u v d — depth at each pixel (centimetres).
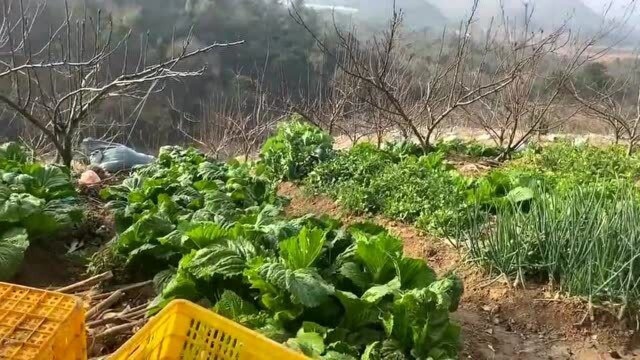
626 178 844
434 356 363
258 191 668
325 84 1377
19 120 1045
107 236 605
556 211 548
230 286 433
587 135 1333
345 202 741
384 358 363
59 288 492
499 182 740
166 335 279
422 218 665
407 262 423
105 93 695
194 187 642
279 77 1353
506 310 506
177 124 1263
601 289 492
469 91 1037
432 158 858
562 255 518
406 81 1197
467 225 632
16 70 583
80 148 935
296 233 471
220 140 1289
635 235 492
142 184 661
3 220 499
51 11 1016
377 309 393
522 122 1392
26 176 570
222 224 509
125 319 429
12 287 267
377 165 828
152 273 508
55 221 534
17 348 232
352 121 1306
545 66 1247
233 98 1277
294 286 381
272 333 369
